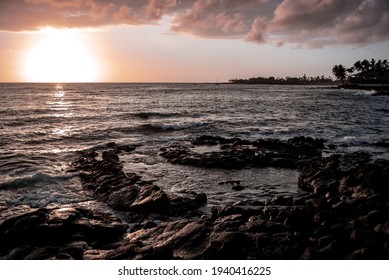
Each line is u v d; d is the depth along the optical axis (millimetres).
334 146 22109
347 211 9188
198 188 13531
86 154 19000
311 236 7340
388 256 6312
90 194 12680
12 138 23688
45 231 8188
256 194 12742
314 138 24406
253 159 17328
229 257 6738
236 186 13438
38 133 25750
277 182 14344
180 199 11258
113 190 12500
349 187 11719
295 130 29562
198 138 24547
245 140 23547
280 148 20719
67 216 8852
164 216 10320
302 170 15969
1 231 8227
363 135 26875
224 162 16766
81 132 26578
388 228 7121
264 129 30141
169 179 14805
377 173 11258
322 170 13883
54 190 13062
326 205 9680
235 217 8711
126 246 7332
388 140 24203
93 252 7336
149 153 20156
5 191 12781
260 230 7723
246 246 7016
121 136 25984
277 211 9266
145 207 10688
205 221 8281
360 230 7121
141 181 13844
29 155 18703
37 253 7211
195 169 16469
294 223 8414
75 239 8172
